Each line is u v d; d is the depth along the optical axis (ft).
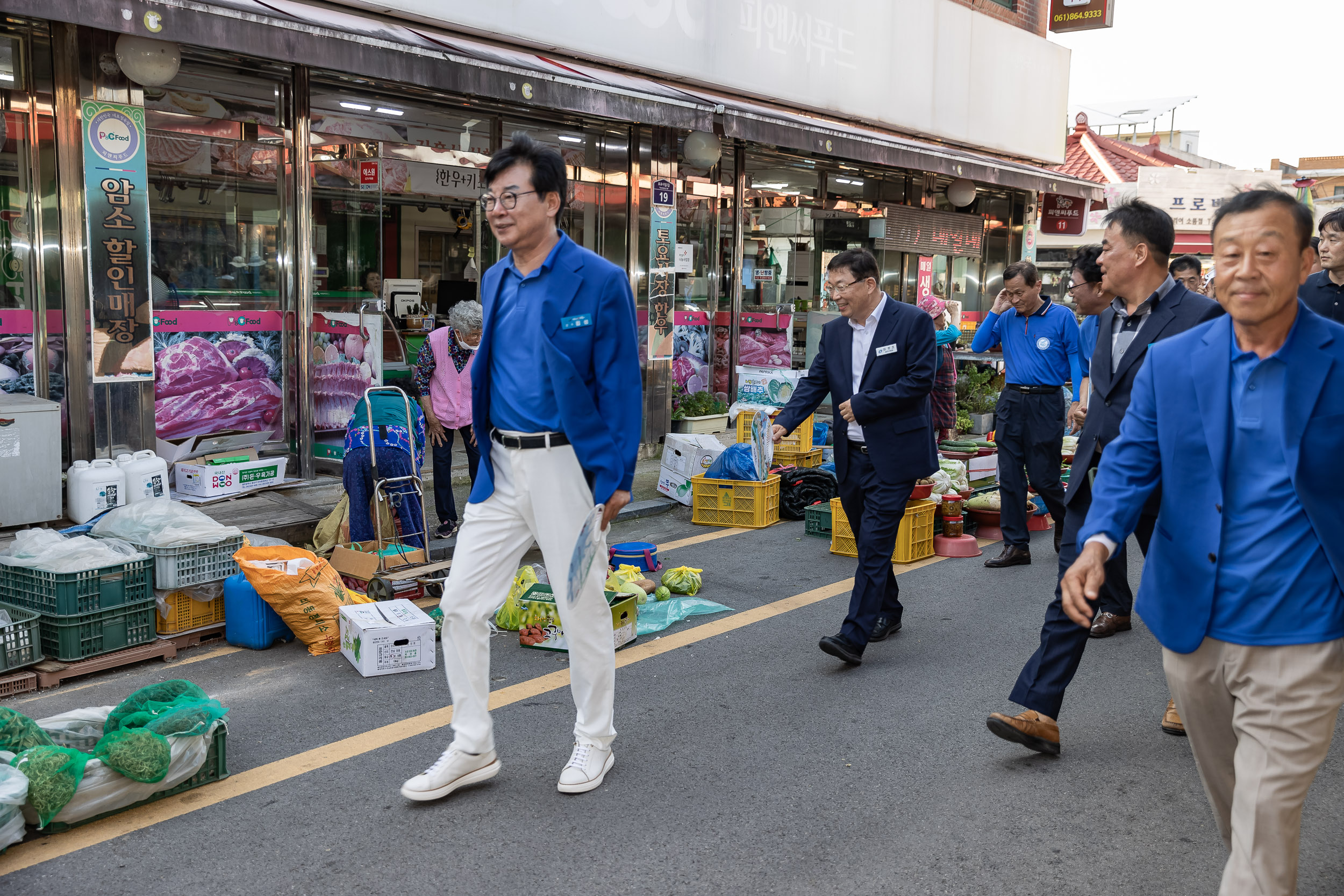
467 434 22.84
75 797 10.51
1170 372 7.88
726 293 38.29
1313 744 7.33
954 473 25.77
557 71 25.23
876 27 40.98
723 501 26.08
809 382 17.10
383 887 9.62
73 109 20.98
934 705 14.49
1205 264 77.97
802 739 13.24
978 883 9.89
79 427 21.84
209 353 24.71
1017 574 21.99
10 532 18.80
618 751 12.79
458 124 29.94
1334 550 7.22
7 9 15.98
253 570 15.90
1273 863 7.39
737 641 17.24
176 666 15.55
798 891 9.68
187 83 23.75
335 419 25.72
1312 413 7.25
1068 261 73.67
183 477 22.48
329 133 26.63
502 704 14.24
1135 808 11.51
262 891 9.53
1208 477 7.68
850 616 15.69
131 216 21.63
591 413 10.86
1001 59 48.83
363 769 12.13
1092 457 13.58
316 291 25.90
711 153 33.76
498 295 11.14
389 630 15.19
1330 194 163.32
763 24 35.88
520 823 10.87
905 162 36.29
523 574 18.11
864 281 15.76
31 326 21.48
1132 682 15.57
